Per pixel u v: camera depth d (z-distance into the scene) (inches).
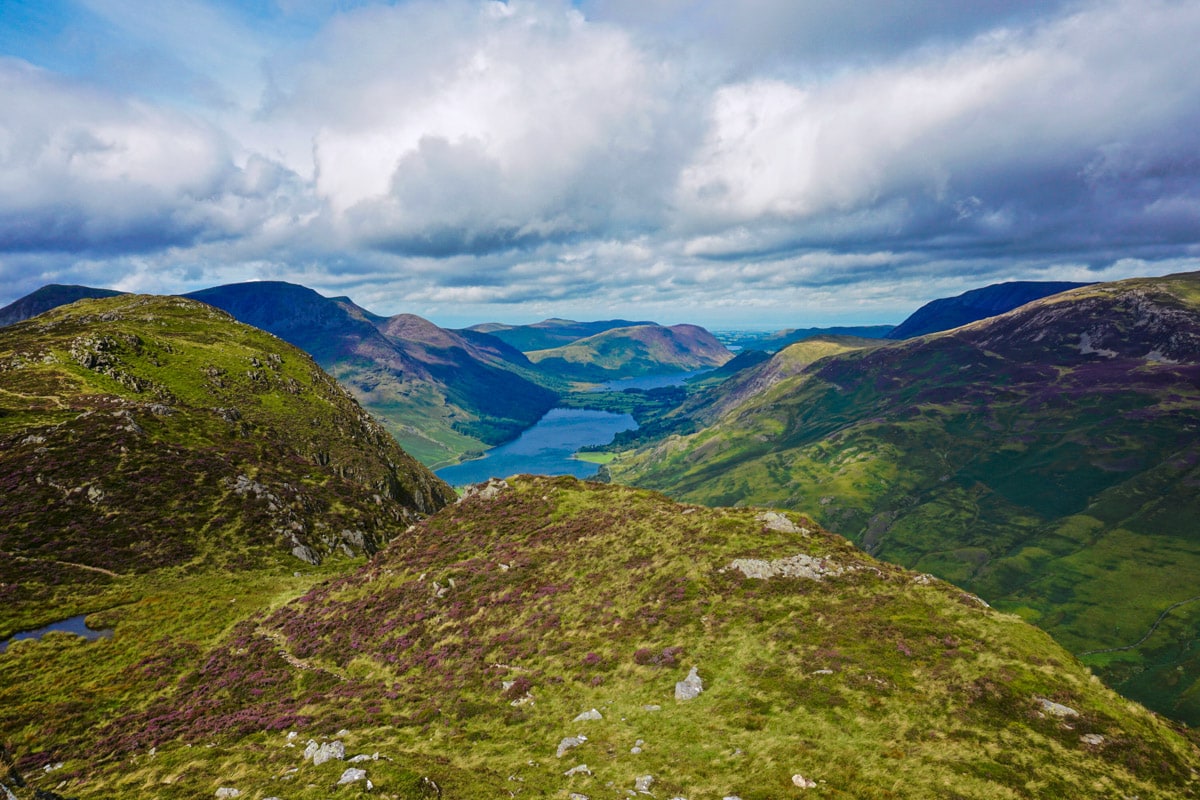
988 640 1445.6
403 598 2416.3
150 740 1578.5
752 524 2297.0
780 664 1480.1
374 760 1175.6
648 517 2615.7
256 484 4092.0
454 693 1648.6
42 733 1711.4
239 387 6412.4
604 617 1905.8
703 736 1263.5
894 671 1379.2
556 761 1231.5
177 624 2549.2
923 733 1182.9
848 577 1836.9
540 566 2413.9
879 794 1017.5
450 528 3110.2
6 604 2554.1
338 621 2359.7
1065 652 1412.4
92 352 5625.0
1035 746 1131.3
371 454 6560.0
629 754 1225.4
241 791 1123.3
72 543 3090.6
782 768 1114.1
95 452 3831.2
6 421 4173.2
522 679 1646.2
